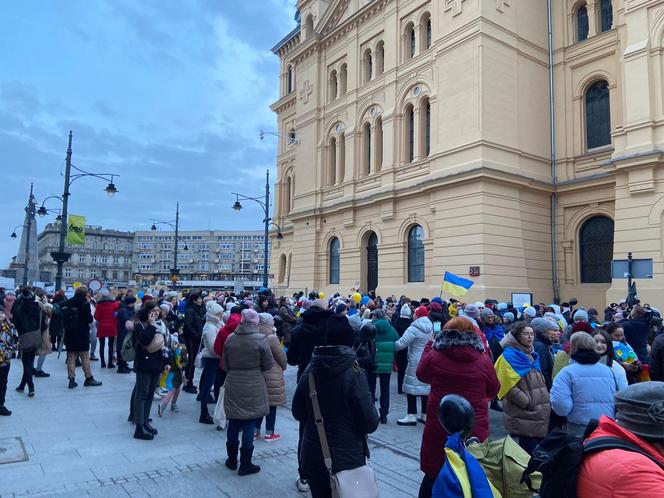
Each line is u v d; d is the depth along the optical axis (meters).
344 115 30.19
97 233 110.75
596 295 20.98
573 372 5.27
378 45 28.03
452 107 22.11
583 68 22.36
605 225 21.28
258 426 7.96
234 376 6.48
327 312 7.76
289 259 38.88
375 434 8.43
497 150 20.98
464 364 4.80
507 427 5.84
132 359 7.98
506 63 21.84
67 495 5.63
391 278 25.31
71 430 8.07
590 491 2.09
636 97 18.64
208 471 6.47
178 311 15.30
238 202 31.05
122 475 6.26
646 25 18.69
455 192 21.53
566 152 22.61
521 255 21.31
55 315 15.26
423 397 9.34
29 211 29.22
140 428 7.71
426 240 23.23
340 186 29.83
